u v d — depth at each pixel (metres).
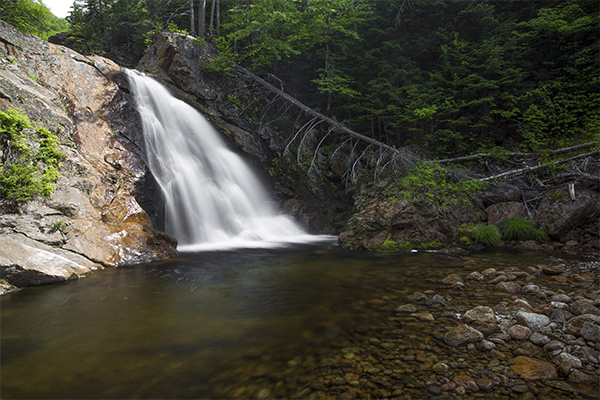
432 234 10.33
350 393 2.85
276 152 16.41
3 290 5.73
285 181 15.84
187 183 12.21
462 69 15.04
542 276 6.36
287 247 10.85
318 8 15.49
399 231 10.62
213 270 7.51
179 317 4.69
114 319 4.62
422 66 18.11
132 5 23.28
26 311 4.92
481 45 15.52
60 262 6.71
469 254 8.98
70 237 7.37
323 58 18.47
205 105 15.43
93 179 9.06
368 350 3.62
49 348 3.76
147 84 13.80
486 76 15.02
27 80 9.42
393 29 16.55
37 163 7.70
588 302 4.50
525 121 14.51
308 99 19.88
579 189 10.67
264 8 15.23
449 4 17.30
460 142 14.84
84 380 3.12
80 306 5.14
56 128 8.82
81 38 21.64
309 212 15.34
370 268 7.62
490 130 15.14
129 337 4.04
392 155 14.70
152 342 3.90
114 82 12.43
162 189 11.16
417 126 16.12
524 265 7.38
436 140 15.20
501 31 15.77
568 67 14.65
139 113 12.16
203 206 12.29
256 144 15.86
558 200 10.21
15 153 7.35
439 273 6.97
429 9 17.48
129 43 23.16
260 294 5.75
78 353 3.64
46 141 8.09
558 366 3.19
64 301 5.36
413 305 4.98
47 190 7.46
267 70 18.91
